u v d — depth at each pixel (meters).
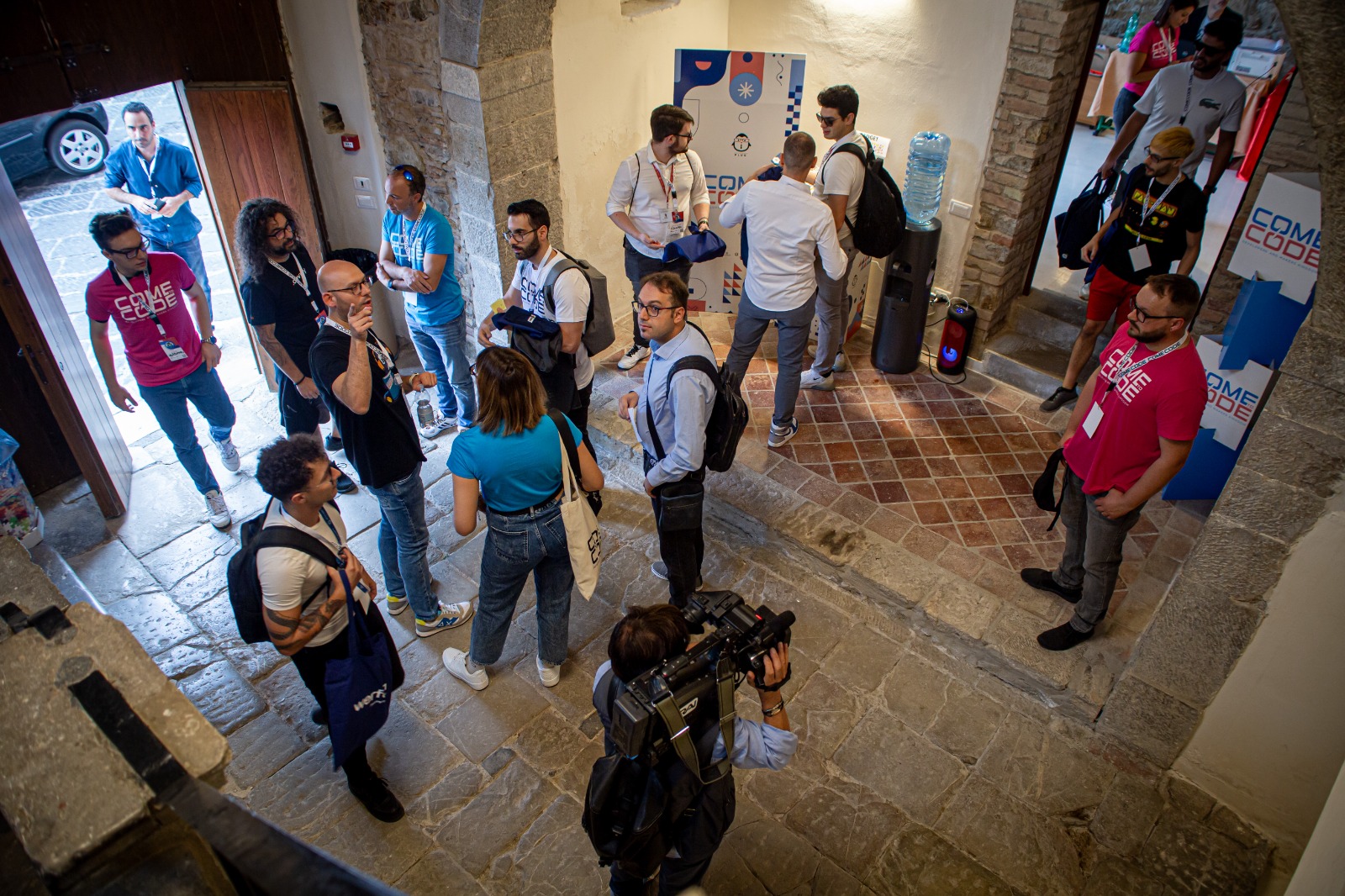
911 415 5.37
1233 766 3.22
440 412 5.62
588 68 5.22
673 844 2.48
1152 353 3.08
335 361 3.26
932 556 4.29
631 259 5.34
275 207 4.03
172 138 9.83
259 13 5.03
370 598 3.11
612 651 2.30
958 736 3.65
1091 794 3.42
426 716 3.73
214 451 5.32
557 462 3.18
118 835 1.07
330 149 5.60
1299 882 2.18
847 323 5.80
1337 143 2.13
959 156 5.29
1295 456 2.64
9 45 4.11
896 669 3.95
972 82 5.05
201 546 4.64
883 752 3.58
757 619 2.40
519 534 3.25
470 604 4.22
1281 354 3.95
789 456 5.01
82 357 4.68
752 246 4.52
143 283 4.12
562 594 3.60
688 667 2.23
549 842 3.25
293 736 3.64
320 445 2.76
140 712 1.25
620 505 4.94
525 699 3.82
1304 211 3.68
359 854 3.21
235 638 4.09
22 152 8.75
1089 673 3.65
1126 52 6.91
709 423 3.54
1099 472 3.37
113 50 4.50
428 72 4.84
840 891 3.09
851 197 4.79
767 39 5.87
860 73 5.52
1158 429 3.09
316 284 4.35
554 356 4.07
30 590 1.49
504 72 4.70
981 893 3.09
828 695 3.82
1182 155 4.33
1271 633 2.91
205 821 0.99
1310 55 2.00
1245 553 2.86
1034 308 5.88
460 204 5.31
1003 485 4.79
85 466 4.55
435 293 4.92
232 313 6.64
